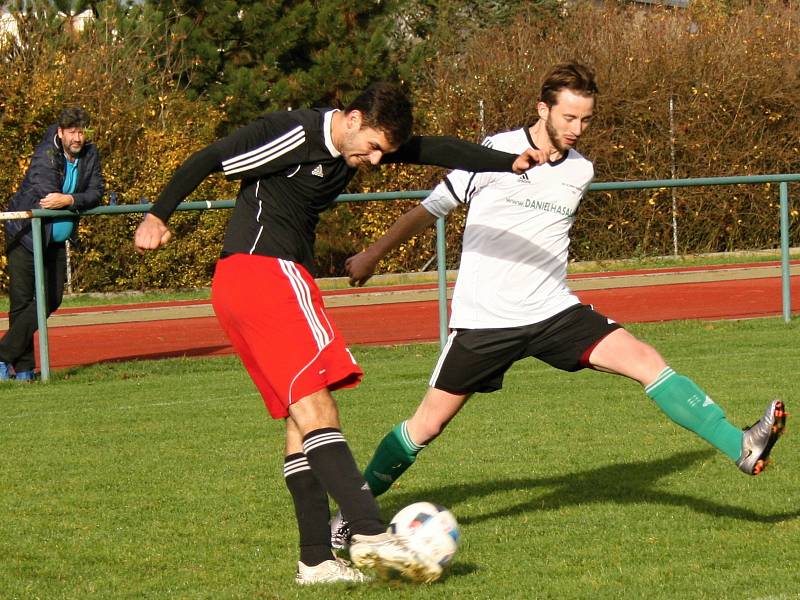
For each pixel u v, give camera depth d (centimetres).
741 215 6781
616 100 6581
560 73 1317
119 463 1902
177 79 7038
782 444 1889
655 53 6756
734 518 1443
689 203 6619
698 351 3073
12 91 5503
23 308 3005
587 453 1878
